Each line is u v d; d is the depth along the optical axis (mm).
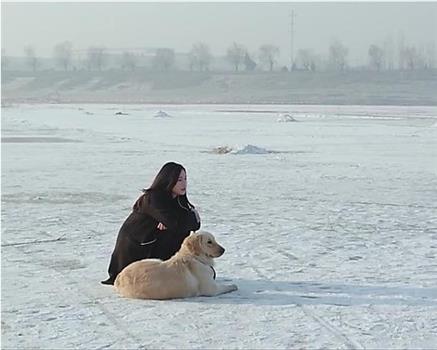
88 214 16125
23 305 8539
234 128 57188
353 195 19453
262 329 7539
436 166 28094
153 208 9398
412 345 7008
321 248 12023
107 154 34219
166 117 77125
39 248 12141
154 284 8648
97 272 10305
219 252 8961
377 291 9133
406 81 166125
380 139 44188
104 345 7074
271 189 20875
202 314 8078
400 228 14094
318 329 7527
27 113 92875
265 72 188875
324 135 48250
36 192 20375
